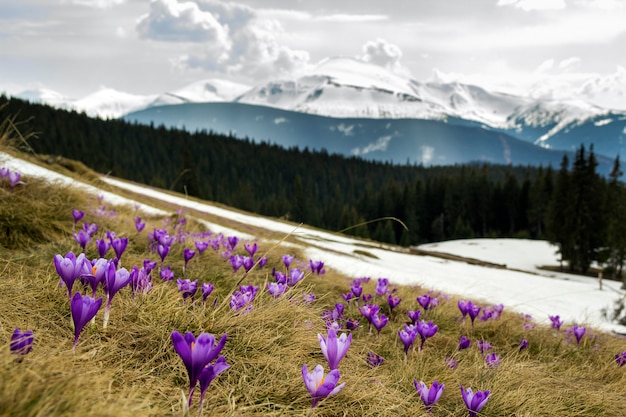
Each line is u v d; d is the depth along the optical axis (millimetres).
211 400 2330
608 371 5207
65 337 2586
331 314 4656
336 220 138750
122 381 2289
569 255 61969
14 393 1594
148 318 3066
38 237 5578
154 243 5934
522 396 3314
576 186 62469
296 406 2514
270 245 9125
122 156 167125
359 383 2994
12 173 6035
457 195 119688
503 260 64312
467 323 6590
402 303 6793
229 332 3158
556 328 6988
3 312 2652
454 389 3389
